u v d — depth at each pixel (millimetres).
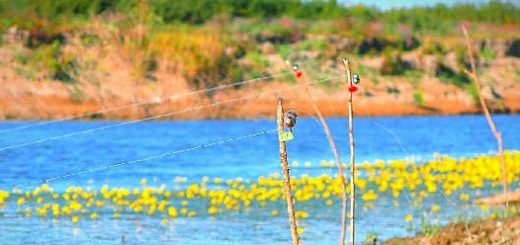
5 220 39219
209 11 151250
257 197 44500
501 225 29797
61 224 38406
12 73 136625
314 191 45750
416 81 147625
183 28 147125
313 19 154750
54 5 145625
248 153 71812
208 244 34438
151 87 139750
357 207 41375
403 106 142375
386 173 51750
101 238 35656
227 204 42531
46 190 47656
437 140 87750
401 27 153625
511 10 154125
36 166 60469
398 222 37594
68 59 139875
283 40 149250
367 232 35656
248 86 140000
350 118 25953
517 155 56031
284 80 141625
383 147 79188
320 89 137875
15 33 140625
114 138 89625
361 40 151250
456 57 151500
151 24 146250
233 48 146125
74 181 52031
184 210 41125
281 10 155000
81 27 144000
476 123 119500
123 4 147500
